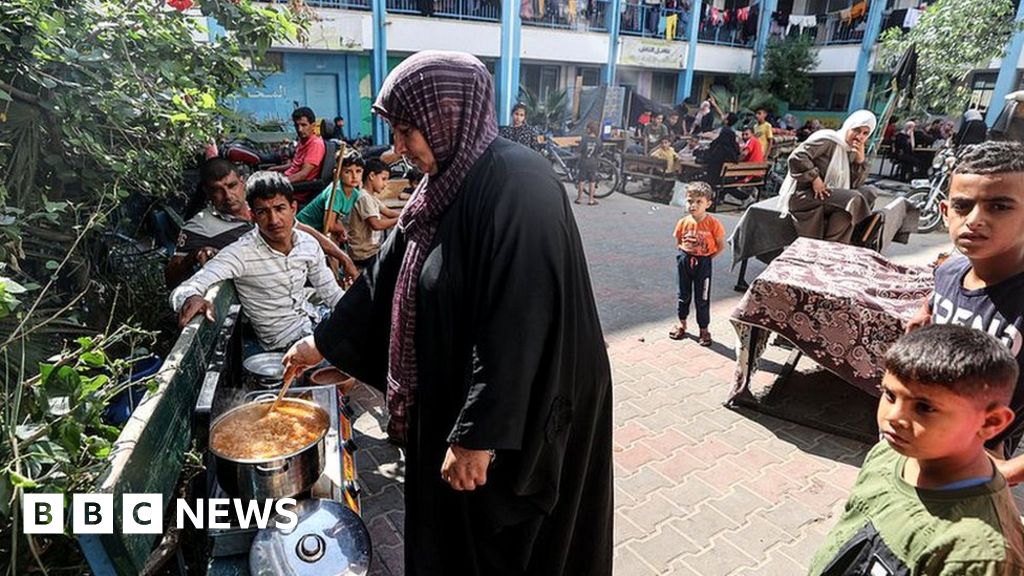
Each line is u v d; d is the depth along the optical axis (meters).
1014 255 1.62
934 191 8.53
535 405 1.44
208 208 3.10
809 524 2.63
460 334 1.46
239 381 2.60
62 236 2.29
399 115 1.42
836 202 5.17
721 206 10.41
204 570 1.90
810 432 3.36
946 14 10.68
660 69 18.11
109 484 1.26
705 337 4.50
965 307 1.72
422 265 1.50
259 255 2.59
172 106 2.66
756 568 2.38
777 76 18.88
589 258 6.90
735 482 2.91
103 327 2.58
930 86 11.05
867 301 3.02
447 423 1.53
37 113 2.24
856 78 18.20
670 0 17.72
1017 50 14.50
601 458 1.77
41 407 1.32
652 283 6.00
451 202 1.46
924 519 1.17
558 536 1.71
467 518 1.59
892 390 1.19
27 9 2.02
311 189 5.39
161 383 1.65
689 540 2.52
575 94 14.59
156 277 3.12
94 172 2.39
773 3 19.48
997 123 8.26
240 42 2.94
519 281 1.35
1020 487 2.91
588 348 1.57
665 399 3.70
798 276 3.35
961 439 1.13
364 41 13.41
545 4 15.62
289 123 11.47
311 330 2.75
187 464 1.81
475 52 14.67
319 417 1.84
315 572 1.46
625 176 11.52
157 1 2.74
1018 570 1.04
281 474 1.61
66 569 1.53
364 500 2.72
